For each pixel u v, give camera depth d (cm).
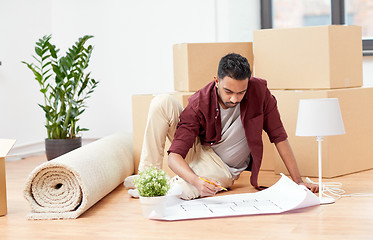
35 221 254
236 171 306
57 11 520
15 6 477
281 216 243
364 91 346
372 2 482
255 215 246
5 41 465
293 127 339
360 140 346
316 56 336
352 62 348
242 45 370
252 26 500
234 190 304
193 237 219
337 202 266
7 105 466
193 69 359
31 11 496
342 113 334
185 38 481
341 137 335
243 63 254
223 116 293
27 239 226
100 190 277
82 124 521
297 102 337
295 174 290
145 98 359
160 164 295
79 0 513
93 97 516
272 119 291
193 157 299
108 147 328
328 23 502
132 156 361
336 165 332
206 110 280
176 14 483
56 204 261
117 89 509
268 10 511
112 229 235
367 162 352
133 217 253
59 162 257
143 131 362
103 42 509
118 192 311
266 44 352
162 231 229
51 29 522
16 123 476
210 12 470
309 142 334
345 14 490
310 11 506
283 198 265
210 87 284
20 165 430
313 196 256
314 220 236
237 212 247
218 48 363
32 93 496
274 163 363
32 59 496
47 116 425
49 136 427
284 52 346
